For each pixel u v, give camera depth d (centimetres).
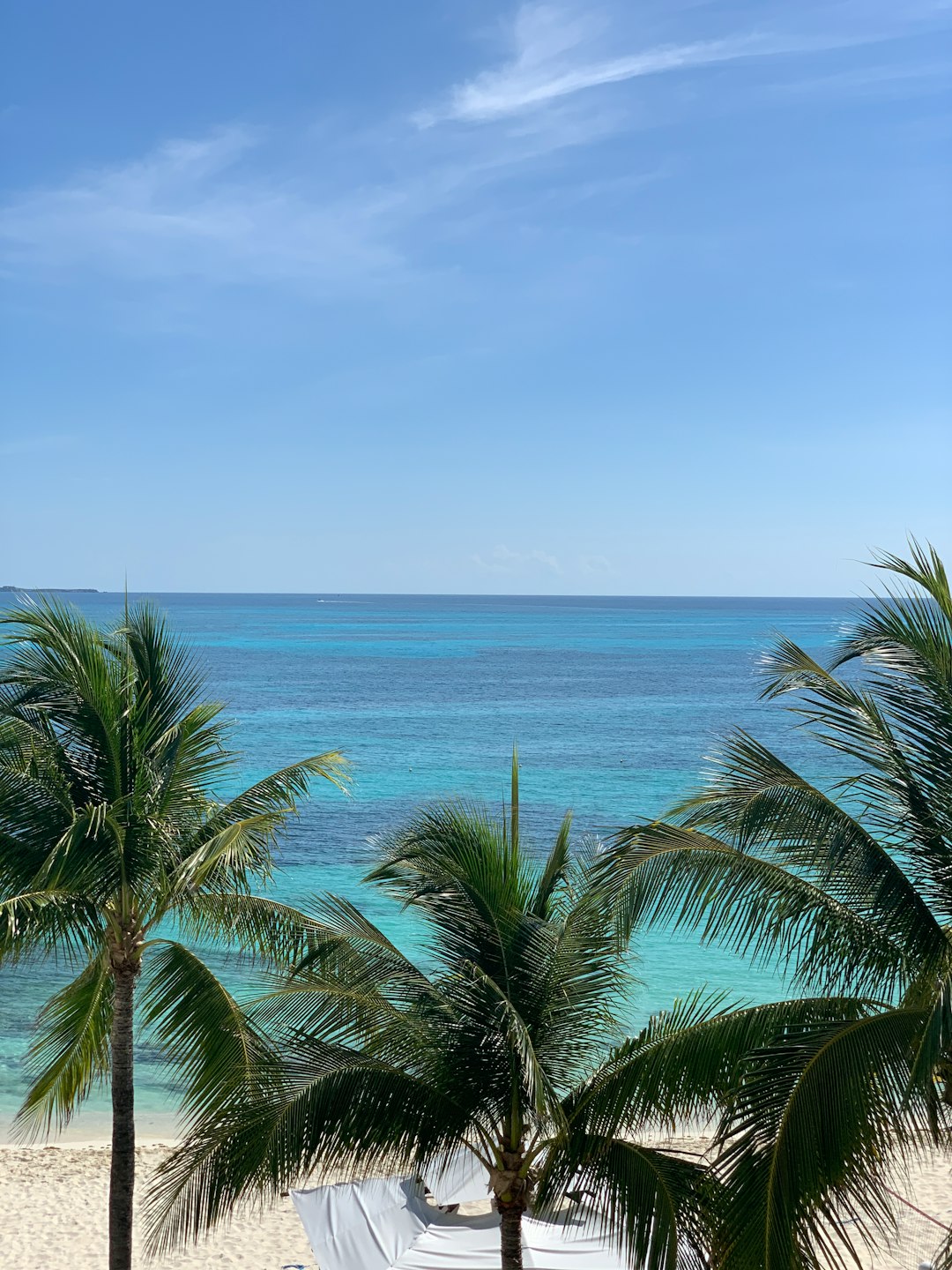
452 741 7425
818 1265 746
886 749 861
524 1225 1173
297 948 1094
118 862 1036
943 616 855
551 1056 871
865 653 863
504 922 882
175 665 1200
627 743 7400
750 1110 766
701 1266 805
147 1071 2248
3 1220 1559
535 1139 879
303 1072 862
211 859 938
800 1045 766
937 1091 723
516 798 945
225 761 1179
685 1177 823
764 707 9531
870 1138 734
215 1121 878
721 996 865
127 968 1080
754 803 832
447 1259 1138
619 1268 1084
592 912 888
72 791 1071
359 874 3834
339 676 12069
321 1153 844
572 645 18400
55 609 1091
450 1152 889
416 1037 880
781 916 819
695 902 830
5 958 1114
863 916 825
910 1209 1523
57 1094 1245
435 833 922
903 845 861
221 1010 1112
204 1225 870
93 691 1059
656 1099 823
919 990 805
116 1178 1081
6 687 1084
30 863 1024
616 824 4656
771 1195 740
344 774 1190
